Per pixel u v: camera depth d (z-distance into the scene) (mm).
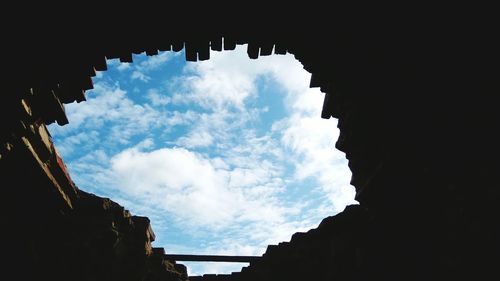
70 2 3980
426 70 3691
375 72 4324
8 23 3896
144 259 9609
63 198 7789
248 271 11250
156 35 4484
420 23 3600
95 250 8531
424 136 3828
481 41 3107
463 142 3350
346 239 8961
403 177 4238
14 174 6172
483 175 3152
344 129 5176
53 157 6934
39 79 4469
